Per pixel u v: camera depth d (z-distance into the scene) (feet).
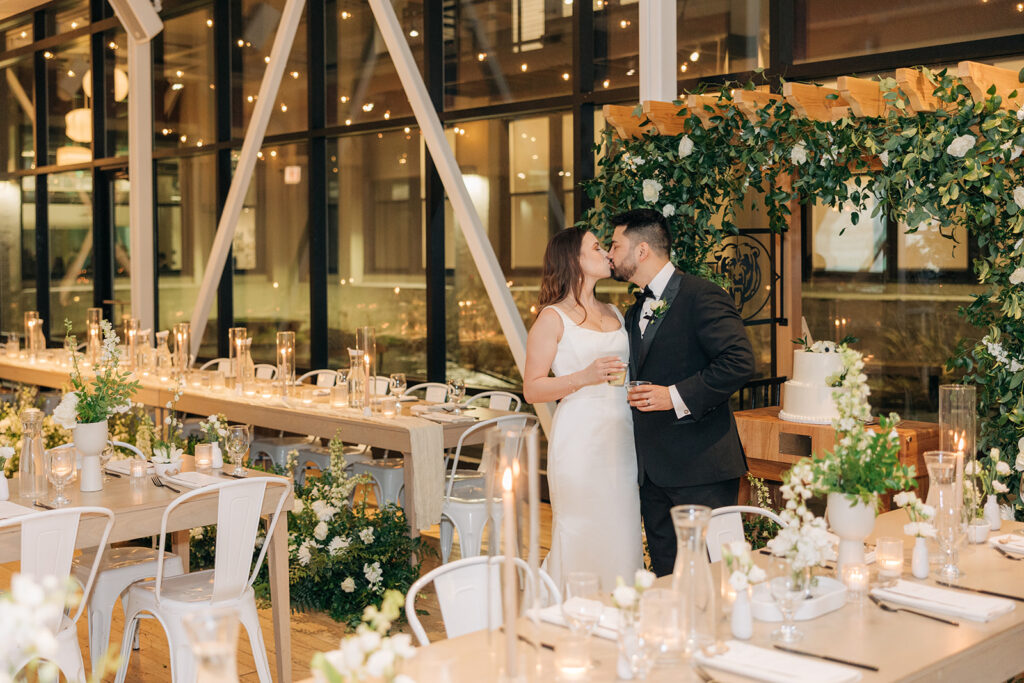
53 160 37.63
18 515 11.37
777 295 18.45
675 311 11.89
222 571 11.59
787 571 7.38
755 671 6.69
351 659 5.01
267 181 29.53
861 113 13.19
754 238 18.02
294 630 15.05
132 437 18.81
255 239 30.07
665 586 8.54
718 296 11.76
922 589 8.43
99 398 12.76
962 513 9.61
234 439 13.85
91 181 35.96
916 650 7.20
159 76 32.78
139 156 29.68
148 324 30.12
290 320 29.30
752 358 11.41
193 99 31.68
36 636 4.56
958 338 17.33
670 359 11.89
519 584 5.96
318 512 15.89
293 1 25.58
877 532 10.51
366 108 26.63
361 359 18.43
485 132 24.02
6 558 10.75
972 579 8.91
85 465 12.75
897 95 12.69
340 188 27.55
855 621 7.82
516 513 5.91
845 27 17.81
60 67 36.78
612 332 12.30
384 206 26.45
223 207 30.73
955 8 16.51
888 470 8.31
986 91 12.20
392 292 26.45
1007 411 13.12
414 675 6.32
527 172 23.21
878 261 18.17
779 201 14.70
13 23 38.34
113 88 34.83
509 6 23.15
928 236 17.56
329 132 26.96
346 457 19.86
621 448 12.13
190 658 11.44
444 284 25.00
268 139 28.89
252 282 30.35
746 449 15.90
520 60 23.04
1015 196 12.08
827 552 7.70
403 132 25.72
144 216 29.86
